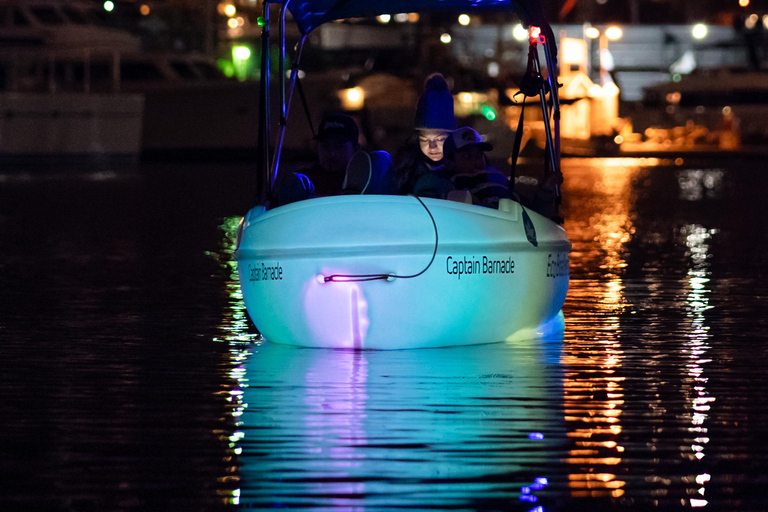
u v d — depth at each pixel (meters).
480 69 94.50
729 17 108.38
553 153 13.40
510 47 98.12
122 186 53.22
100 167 74.25
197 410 9.98
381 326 12.31
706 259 23.27
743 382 11.13
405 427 9.30
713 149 91.75
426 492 7.68
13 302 17.12
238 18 85.75
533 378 11.28
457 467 8.22
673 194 46.69
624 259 23.42
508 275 12.73
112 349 13.09
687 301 17.09
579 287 18.86
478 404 10.12
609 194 47.25
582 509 7.37
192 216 35.72
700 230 30.31
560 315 14.46
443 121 13.29
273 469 8.20
